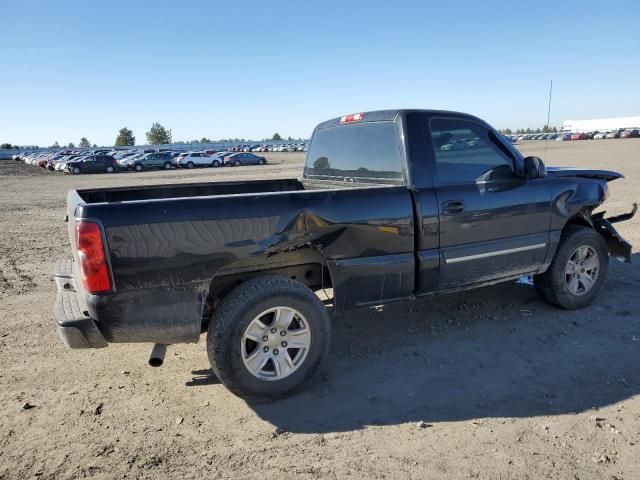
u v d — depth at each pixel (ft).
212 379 12.34
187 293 10.19
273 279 10.96
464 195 13.10
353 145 14.82
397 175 13.06
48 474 8.75
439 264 12.86
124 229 9.57
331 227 11.34
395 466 8.77
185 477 8.63
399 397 11.12
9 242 32.53
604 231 17.08
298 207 10.99
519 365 12.43
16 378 12.47
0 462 9.12
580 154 113.39
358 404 10.90
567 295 15.64
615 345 13.35
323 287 13.10
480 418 10.18
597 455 8.86
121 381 12.28
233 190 17.21
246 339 10.73
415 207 12.40
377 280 12.15
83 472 8.80
